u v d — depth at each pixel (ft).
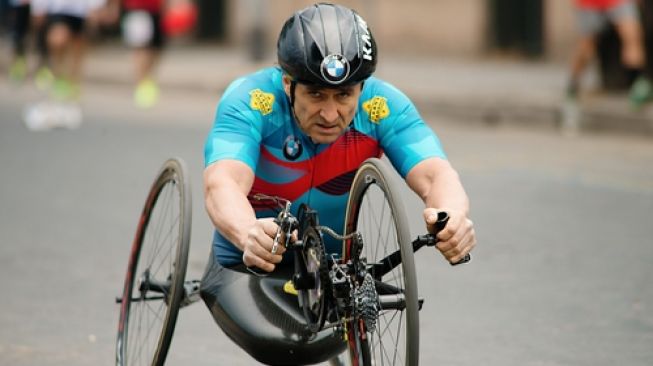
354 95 21.02
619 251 40.37
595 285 35.96
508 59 109.19
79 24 79.00
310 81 20.56
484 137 70.85
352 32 20.63
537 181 54.19
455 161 60.08
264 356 21.90
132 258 25.93
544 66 103.14
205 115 82.28
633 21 72.28
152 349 29.66
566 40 103.30
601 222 45.16
